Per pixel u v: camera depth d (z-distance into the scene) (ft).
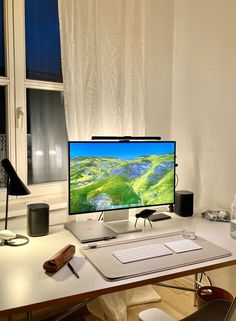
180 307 7.41
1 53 6.59
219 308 4.89
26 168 6.97
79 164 5.64
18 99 6.72
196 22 7.78
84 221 6.44
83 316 7.16
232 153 7.15
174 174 6.52
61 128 7.41
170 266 4.53
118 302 6.89
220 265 4.71
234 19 6.92
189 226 6.22
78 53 6.84
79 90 6.91
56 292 3.84
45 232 5.71
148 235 5.72
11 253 4.94
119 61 7.40
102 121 7.27
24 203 6.89
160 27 8.17
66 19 6.59
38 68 7.03
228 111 7.18
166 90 8.46
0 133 6.70
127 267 4.46
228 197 7.30
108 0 7.14
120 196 6.03
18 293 3.80
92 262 4.59
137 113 7.80
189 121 8.13
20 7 6.60
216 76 7.39
